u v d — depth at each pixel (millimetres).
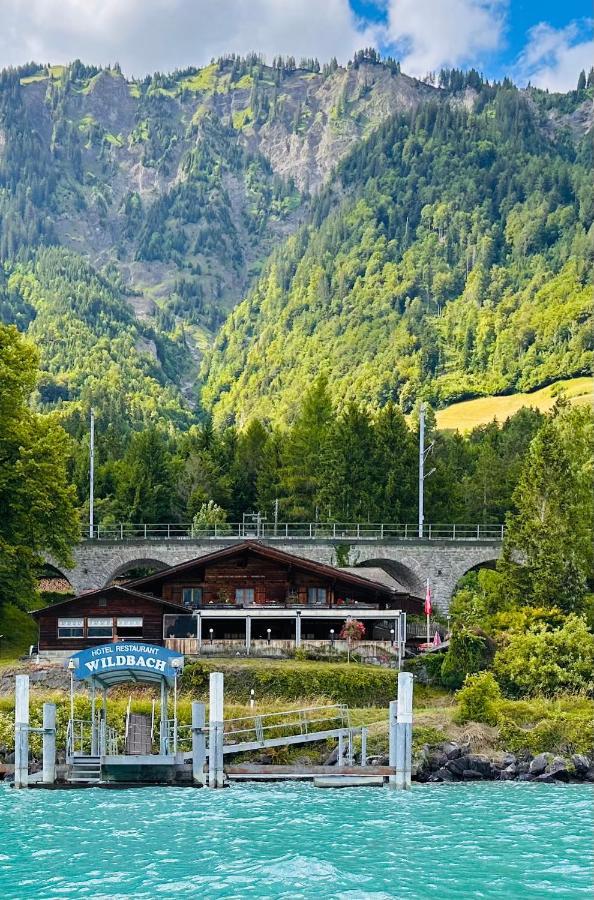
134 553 113938
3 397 98125
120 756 62438
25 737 62031
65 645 89688
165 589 94750
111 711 72750
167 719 67438
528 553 98375
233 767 64000
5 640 98625
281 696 80625
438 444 186250
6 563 95062
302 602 93938
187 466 166875
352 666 84625
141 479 160375
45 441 99688
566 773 66938
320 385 172500
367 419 154125
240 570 94625
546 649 83938
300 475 158000
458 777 67062
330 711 74812
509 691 83250
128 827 51281
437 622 109312
